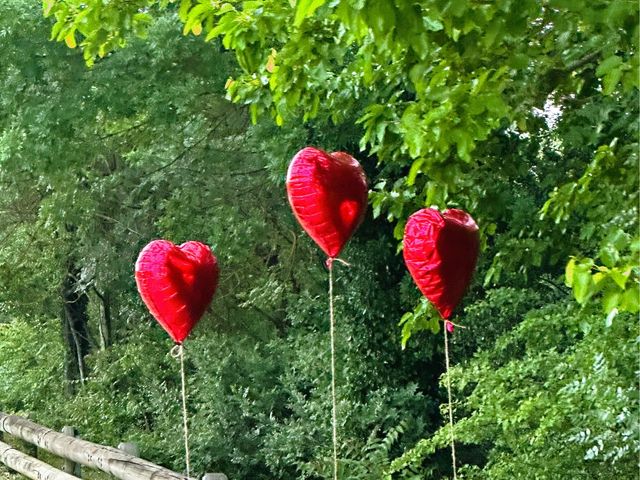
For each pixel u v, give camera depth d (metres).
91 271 13.49
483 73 3.77
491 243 7.96
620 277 3.16
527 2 3.33
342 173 4.23
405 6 3.09
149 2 5.10
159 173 12.16
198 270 4.88
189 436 10.70
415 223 4.18
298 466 9.36
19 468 8.77
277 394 11.22
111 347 13.60
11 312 15.15
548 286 8.37
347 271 9.98
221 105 11.59
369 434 9.66
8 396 14.07
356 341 9.93
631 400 5.02
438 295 4.22
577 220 5.46
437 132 3.72
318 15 3.85
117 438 11.77
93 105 10.02
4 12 9.74
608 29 3.66
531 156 5.76
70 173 11.60
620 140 4.60
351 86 5.44
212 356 11.81
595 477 5.77
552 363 6.26
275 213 12.29
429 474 8.96
